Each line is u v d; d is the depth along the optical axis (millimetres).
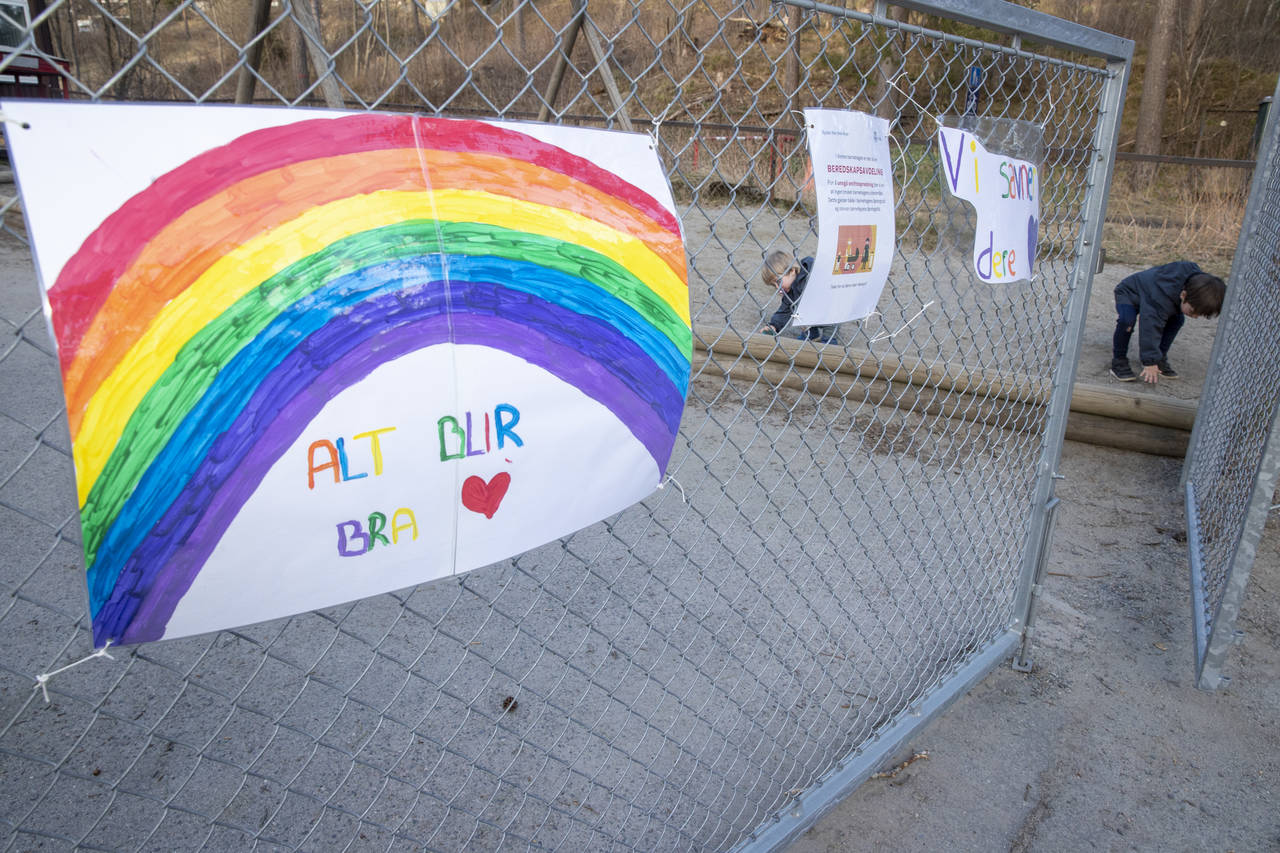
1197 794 2266
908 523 3586
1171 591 3271
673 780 2189
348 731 2262
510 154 1148
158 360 876
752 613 2918
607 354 1307
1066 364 2490
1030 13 1942
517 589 2982
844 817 2135
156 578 930
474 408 1156
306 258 968
